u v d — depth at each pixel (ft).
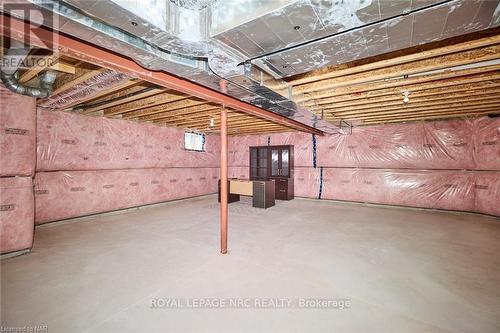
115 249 10.93
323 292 7.41
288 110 11.57
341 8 3.85
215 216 17.35
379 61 7.63
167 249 10.93
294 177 25.27
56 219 14.99
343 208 20.24
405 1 3.71
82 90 10.29
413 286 7.75
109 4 3.58
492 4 3.84
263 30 4.44
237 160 29.01
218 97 9.49
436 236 12.75
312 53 5.74
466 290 7.50
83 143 16.34
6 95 9.86
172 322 6.08
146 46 5.21
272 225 14.90
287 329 5.84
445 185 18.43
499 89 10.47
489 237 12.59
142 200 20.12
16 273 8.61
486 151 16.53
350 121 19.24
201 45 4.94
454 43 6.59
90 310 6.53
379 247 11.16
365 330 5.79
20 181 10.30
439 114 16.25
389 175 20.54
